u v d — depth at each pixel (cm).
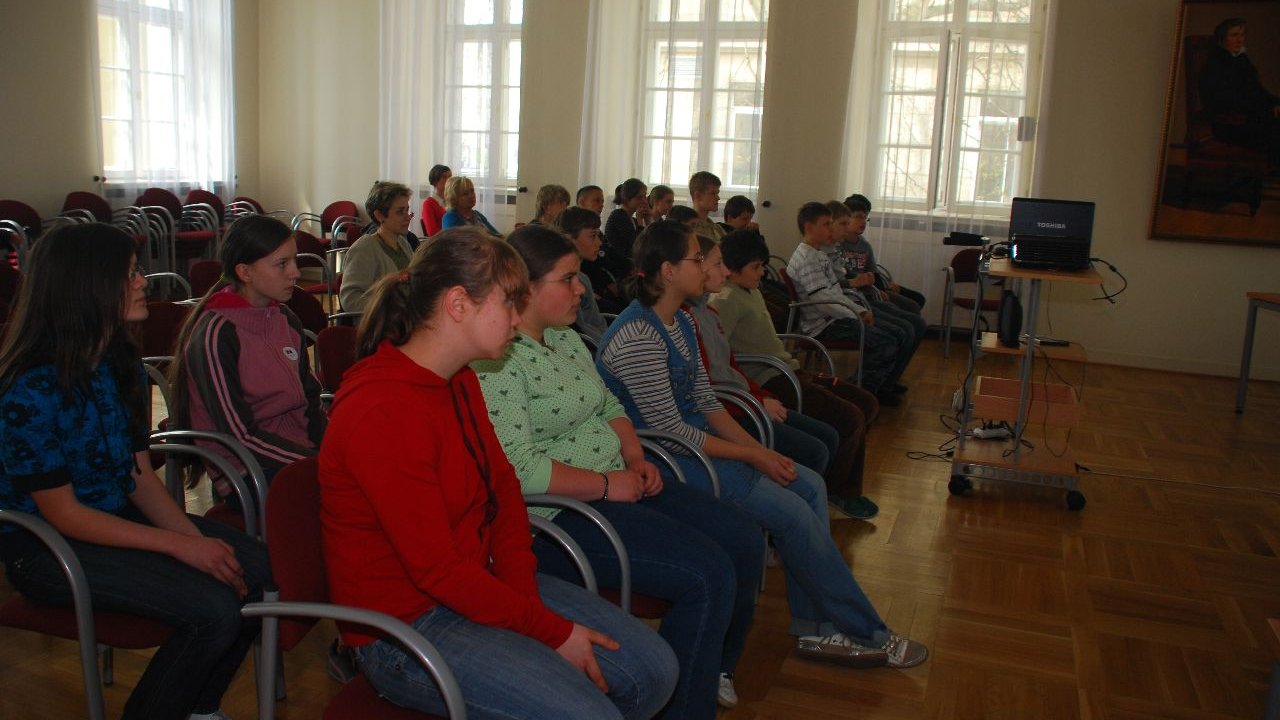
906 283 693
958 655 249
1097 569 310
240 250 219
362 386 136
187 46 760
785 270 472
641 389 226
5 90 634
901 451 428
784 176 688
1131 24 618
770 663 240
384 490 131
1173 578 305
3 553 162
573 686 133
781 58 676
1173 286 635
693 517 203
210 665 161
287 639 143
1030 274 334
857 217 563
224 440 200
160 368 269
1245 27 585
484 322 139
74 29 671
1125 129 629
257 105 847
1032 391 385
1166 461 434
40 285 159
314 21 824
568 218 350
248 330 217
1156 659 252
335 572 140
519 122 749
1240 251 618
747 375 333
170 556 163
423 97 801
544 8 726
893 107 675
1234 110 598
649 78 723
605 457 199
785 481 236
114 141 712
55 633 159
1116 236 641
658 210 581
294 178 853
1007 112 659
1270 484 407
